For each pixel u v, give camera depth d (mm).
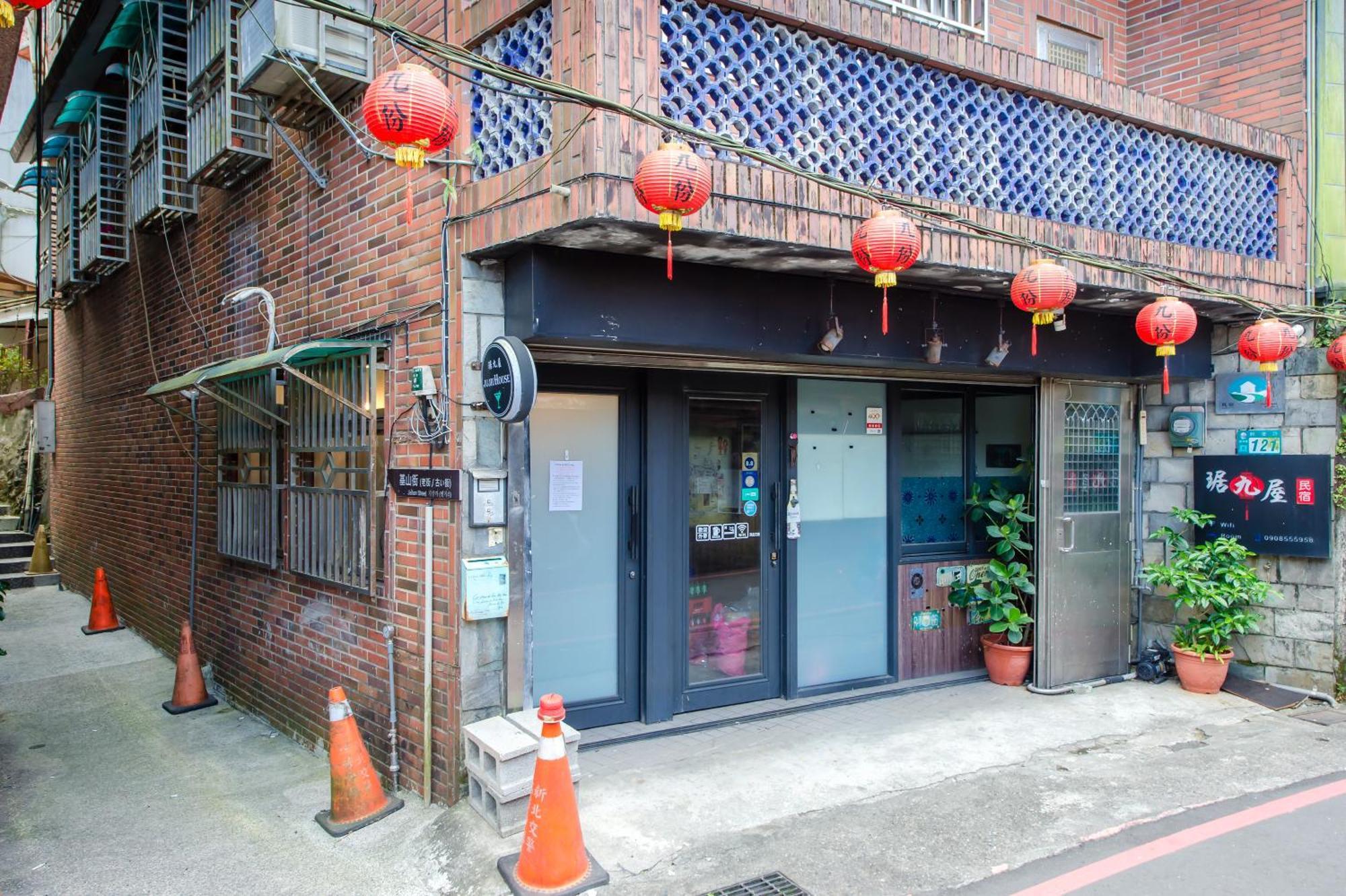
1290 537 6309
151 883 4051
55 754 5812
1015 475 7098
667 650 5570
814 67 4449
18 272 15719
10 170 15570
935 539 6875
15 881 4090
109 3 7414
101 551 10453
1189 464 6922
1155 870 3818
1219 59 7273
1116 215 5719
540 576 5250
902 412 6730
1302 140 6660
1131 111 5703
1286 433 6453
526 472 4633
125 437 9562
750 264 4598
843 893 3639
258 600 6523
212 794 5086
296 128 6027
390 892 3893
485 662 4500
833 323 4898
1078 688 6480
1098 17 7656
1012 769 4961
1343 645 6215
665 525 5547
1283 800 4562
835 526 6340
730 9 4176
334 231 5629
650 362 5125
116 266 9109
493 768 4137
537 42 4164
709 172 3379
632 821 4250
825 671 6285
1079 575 6590
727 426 5930
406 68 3035
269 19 5004
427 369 4594
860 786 4703
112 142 8680
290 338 6184
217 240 7316
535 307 4129
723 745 5281
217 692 7156
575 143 3750
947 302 5562
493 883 3748
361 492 5152
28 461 14711
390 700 4930
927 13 6328
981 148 5102
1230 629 6301
